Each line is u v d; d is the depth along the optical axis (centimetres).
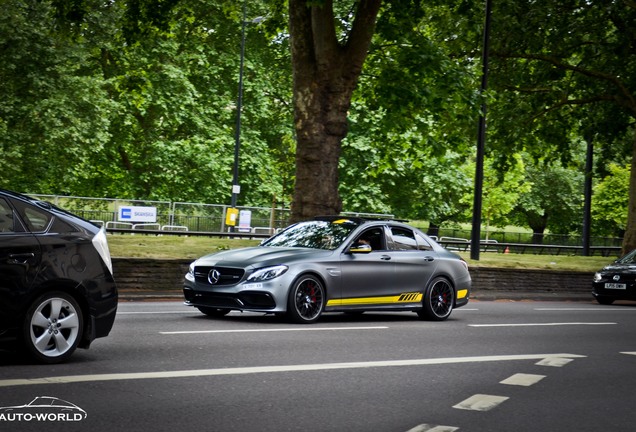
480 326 1417
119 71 4278
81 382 737
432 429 618
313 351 1010
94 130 3888
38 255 816
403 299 1445
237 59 4794
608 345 1218
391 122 2652
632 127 3456
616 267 2317
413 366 929
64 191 4616
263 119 5056
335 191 2105
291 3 2097
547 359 1027
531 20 2956
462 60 3109
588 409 724
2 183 3772
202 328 1190
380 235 1445
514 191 6606
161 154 4594
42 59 3594
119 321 1247
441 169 5262
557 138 3459
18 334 806
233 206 4484
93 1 3409
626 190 6378
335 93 2092
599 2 2923
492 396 767
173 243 2359
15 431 561
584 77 3225
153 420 613
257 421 627
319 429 610
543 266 2648
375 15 2084
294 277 1294
